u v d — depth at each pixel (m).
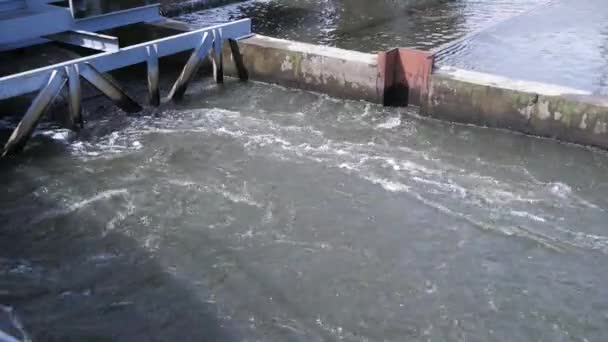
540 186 10.91
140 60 14.23
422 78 13.89
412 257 9.05
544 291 8.36
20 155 12.22
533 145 12.47
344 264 8.89
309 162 11.79
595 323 7.80
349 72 14.77
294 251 9.17
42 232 9.68
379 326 7.77
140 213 10.15
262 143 12.62
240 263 8.92
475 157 12.01
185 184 11.01
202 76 17.14
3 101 14.16
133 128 13.47
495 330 7.70
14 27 13.70
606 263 8.88
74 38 14.68
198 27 17.27
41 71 12.35
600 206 10.27
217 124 13.65
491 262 8.94
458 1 23.91
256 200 10.48
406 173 11.37
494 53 16.84
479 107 13.19
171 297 8.28
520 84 13.04
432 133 13.12
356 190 10.79
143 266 8.88
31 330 7.70
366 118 13.94
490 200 10.47
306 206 10.30
